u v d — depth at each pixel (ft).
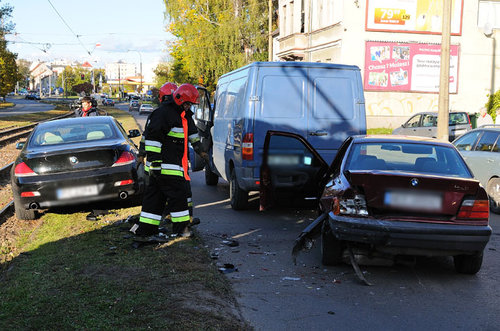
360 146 19.38
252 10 127.75
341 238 16.47
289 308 14.26
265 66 26.20
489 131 31.58
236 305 14.26
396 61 90.53
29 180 23.59
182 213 20.49
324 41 95.71
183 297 14.08
